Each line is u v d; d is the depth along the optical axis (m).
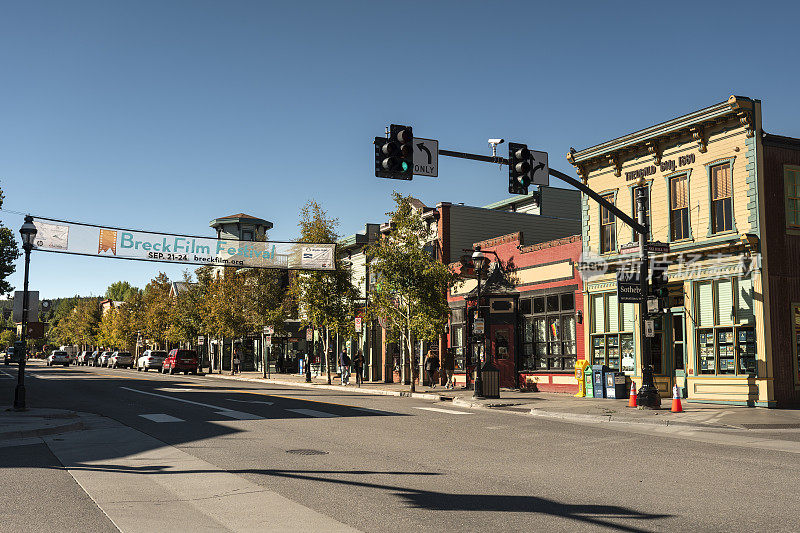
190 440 13.53
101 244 28.36
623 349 25.03
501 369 30.06
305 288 37.22
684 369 22.89
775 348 20.72
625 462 11.16
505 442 13.49
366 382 38.72
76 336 127.12
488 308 30.84
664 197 23.89
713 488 9.05
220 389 30.14
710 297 22.34
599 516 7.54
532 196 40.72
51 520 7.27
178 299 65.94
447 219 35.53
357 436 14.16
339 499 8.40
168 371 56.53
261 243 32.97
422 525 7.16
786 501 8.27
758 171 21.03
